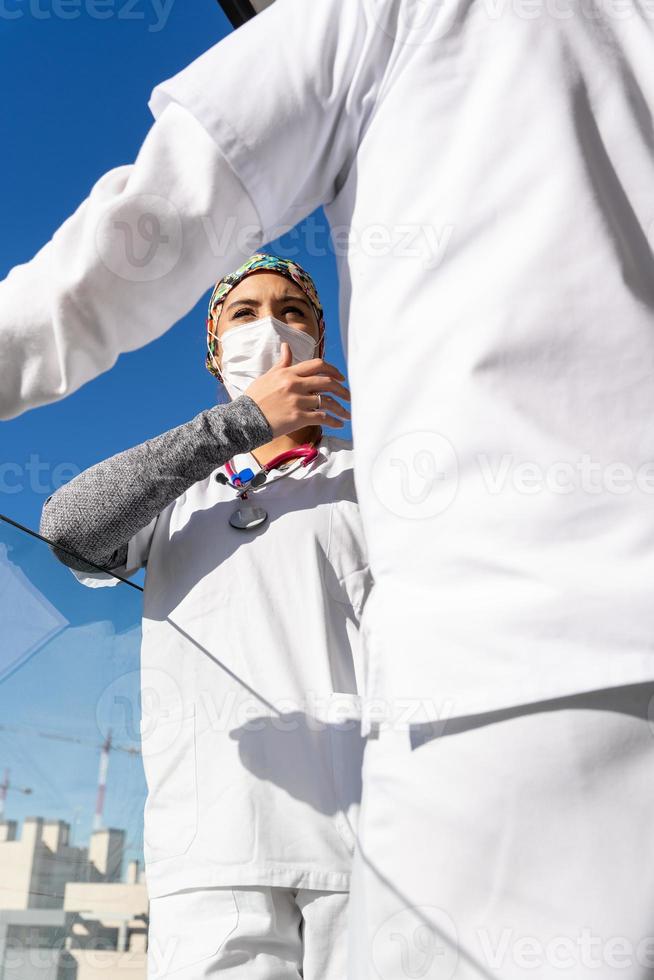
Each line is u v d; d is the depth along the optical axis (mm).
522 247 650
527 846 547
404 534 641
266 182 730
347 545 1595
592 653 556
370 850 604
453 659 588
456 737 579
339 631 1527
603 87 706
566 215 649
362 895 624
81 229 723
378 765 622
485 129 694
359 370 717
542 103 685
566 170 661
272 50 739
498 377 625
